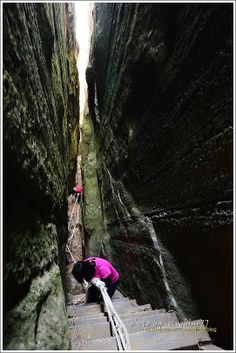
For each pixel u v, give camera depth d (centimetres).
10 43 190
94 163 1087
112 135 716
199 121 283
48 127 363
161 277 396
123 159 615
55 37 553
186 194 314
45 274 233
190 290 315
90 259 414
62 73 680
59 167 474
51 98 432
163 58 377
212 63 259
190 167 303
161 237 401
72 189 1221
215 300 262
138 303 534
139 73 457
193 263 307
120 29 607
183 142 321
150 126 441
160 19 372
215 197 254
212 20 257
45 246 262
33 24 304
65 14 894
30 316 169
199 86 283
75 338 272
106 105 806
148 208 460
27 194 220
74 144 1106
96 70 871
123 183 634
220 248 249
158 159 406
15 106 187
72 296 683
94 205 1023
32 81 265
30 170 227
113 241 760
